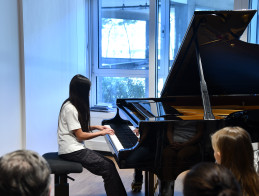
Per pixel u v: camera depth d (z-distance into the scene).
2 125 3.67
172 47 4.79
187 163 2.50
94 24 5.29
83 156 2.93
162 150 2.46
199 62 2.90
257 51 3.13
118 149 2.66
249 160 1.76
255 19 4.21
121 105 3.54
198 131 2.48
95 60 5.36
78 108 2.98
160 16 4.79
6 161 1.04
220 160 1.81
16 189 0.98
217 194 0.94
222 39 3.01
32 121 4.05
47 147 4.36
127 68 5.20
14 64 3.80
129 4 5.05
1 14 3.57
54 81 4.43
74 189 3.69
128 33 5.12
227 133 1.79
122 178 4.06
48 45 4.27
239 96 3.50
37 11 4.05
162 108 3.31
